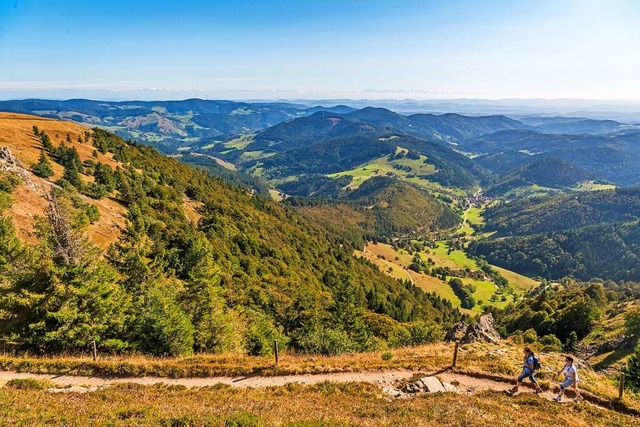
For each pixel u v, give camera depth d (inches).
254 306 2476.6
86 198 3088.1
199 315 1422.2
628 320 2682.1
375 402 792.9
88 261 1161.4
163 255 2465.6
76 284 1115.9
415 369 997.2
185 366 973.8
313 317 2231.8
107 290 1181.1
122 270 1588.3
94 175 3703.3
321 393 845.8
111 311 1182.3
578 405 813.9
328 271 5295.3
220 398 789.2
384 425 645.9
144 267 1573.6
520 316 4330.7
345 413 709.3
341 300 2169.0
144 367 965.8
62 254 1111.6
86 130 5748.0
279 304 2667.3
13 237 1375.5
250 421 614.5
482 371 972.6
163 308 1186.0
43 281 1093.1
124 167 4549.7
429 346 1242.6
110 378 940.6
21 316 1080.2
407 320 4623.5
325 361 1024.9
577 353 2844.5
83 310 1120.8
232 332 1444.4
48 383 869.8
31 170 2967.5
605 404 853.8
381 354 1118.4
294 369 968.3
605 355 2591.0
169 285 1642.5
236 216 5516.7
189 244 2815.0
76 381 918.4
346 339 1563.7
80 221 1224.2
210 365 979.3
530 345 1389.0
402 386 895.1
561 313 3700.8
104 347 1133.7
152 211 3560.5
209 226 4217.5
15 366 959.6
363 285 5324.8
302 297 2787.9
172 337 1157.1
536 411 775.7
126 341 1158.3
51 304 1088.2
